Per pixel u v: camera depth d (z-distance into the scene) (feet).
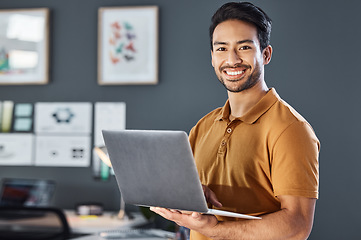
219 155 4.64
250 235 4.12
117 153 4.26
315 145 4.34
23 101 12.45
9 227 10.15
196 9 11.76
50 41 12.36
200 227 4.12
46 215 11.04
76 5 12.28
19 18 12.37
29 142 12.37
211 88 11.68
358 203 10.93
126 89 12.04
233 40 4.45
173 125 11.82
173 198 4.01
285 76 11.27
